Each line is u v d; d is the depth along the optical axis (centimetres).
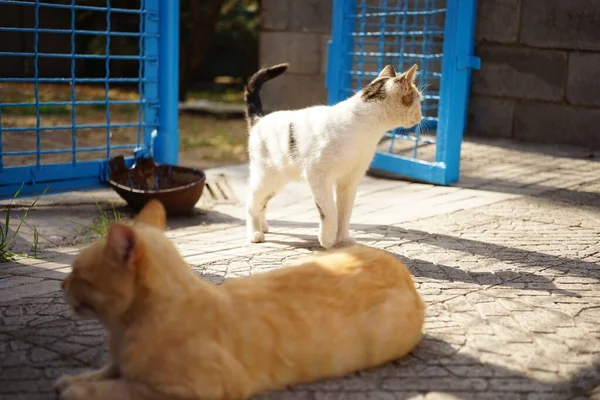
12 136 296
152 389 95
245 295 102
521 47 279
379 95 156
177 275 99
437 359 110
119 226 95
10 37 272
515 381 106
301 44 326
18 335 116
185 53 428
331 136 154
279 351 101
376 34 230
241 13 541
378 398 102
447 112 210
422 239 160
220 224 183
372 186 215
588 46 263
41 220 181
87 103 196
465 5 204
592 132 268
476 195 201
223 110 390
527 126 283
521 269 142
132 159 211
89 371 106
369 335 106
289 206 198
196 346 96
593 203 191
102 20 395
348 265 110
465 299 129
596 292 132
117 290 97
